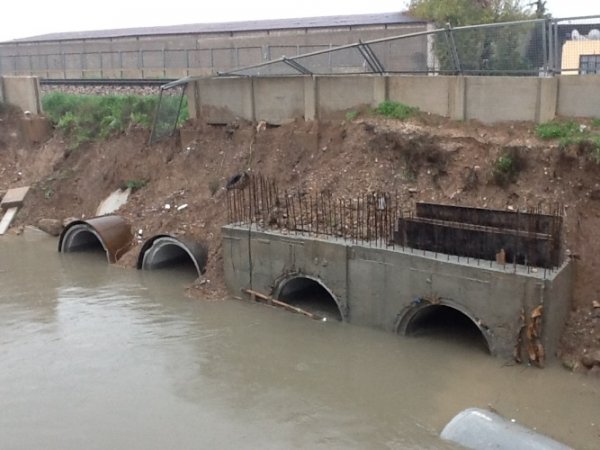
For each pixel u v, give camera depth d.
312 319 18.27
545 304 14.43
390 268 16.72
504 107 19.89
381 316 17.20
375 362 15.69
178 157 27.11
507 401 13.65
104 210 27.62
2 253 25.72
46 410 13.90
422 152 20.17
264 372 15.38
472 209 16.64
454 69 21.98
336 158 22.06
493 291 15.07
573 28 21.27
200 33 39.38
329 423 13.22
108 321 18.47
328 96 23.62
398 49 26.20
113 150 29.14
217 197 23.73
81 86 37.12
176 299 20.14
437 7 33.19
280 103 24.92
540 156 18.09
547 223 15.42
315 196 21.05
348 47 22.86
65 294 20.78
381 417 13.38
